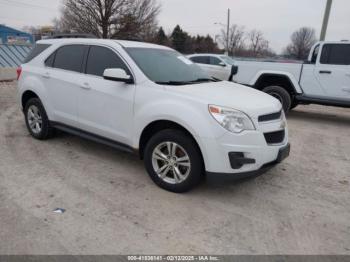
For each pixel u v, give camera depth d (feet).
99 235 9.87
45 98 17.03
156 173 12.96
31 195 12.05
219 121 11.27
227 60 42.68
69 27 109.29
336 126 26.76
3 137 18.63
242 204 12.16
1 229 9.91
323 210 12.01
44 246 9.25
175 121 11.94
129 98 13.34
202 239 9.93
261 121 11.93
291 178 14.88
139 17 109.40
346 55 24.97
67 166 14.88
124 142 14.05
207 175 11.72
